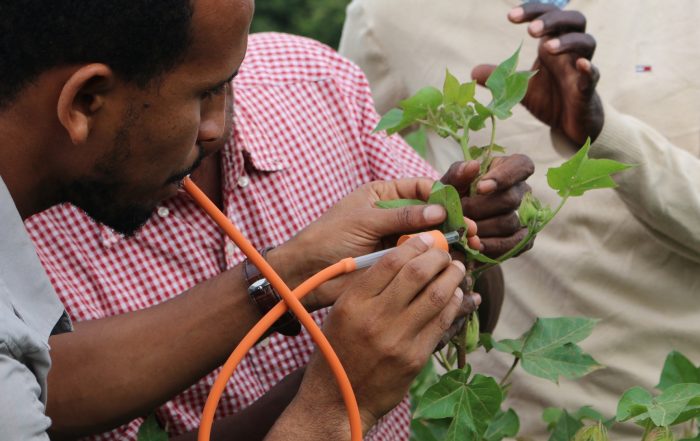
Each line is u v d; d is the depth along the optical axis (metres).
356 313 1.40
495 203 1.65
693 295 2.33
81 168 1.33
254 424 1.68
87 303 1.66
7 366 1.18
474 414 1.58
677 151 2.22
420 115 1.63
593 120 2.08
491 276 2.03
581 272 2.34
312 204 1.83
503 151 1.69
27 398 1.19
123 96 1.28
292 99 1.86
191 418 1.74
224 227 1.43
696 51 2.31
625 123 2.15
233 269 1.59
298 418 1.45
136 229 1.45
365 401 1.43
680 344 2.34
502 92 1.61
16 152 1.29
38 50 1.22
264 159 1.78
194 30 1.26
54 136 1.29
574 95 2.03
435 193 1.52
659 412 1.53
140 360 1.56
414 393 2.17
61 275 1.65
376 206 1.62
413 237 1.43
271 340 1.78
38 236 1.65
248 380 1.77
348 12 2.68
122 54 1.24
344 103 1.90
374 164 1.92
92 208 1.38
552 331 1.71
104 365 1.56
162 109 1.30
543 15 2.04
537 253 2.38
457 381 1.58
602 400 2.37
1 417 1.15
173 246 1.71
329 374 1.44
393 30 2.56
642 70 2.35
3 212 1.28
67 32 1.22
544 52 2.06
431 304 1.39
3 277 1.28
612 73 2.38
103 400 1.56
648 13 2.37
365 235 1.53
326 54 1.94
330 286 1.55
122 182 1.35
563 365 1.68
